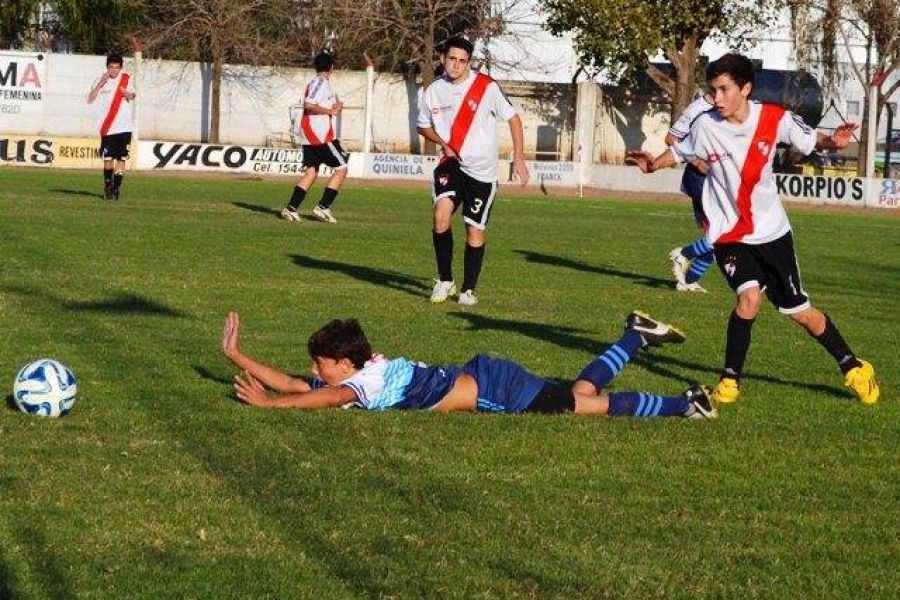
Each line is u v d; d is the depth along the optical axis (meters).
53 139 72.69
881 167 87.75
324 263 30.12
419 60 84.56
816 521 11.71
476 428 14.22
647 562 10.34
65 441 12.98
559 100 84.12
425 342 20.05
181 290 24.27
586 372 15.38
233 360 14.95
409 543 10.45
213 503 11.23
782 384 18.20
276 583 9.52
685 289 28.70
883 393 17.88
